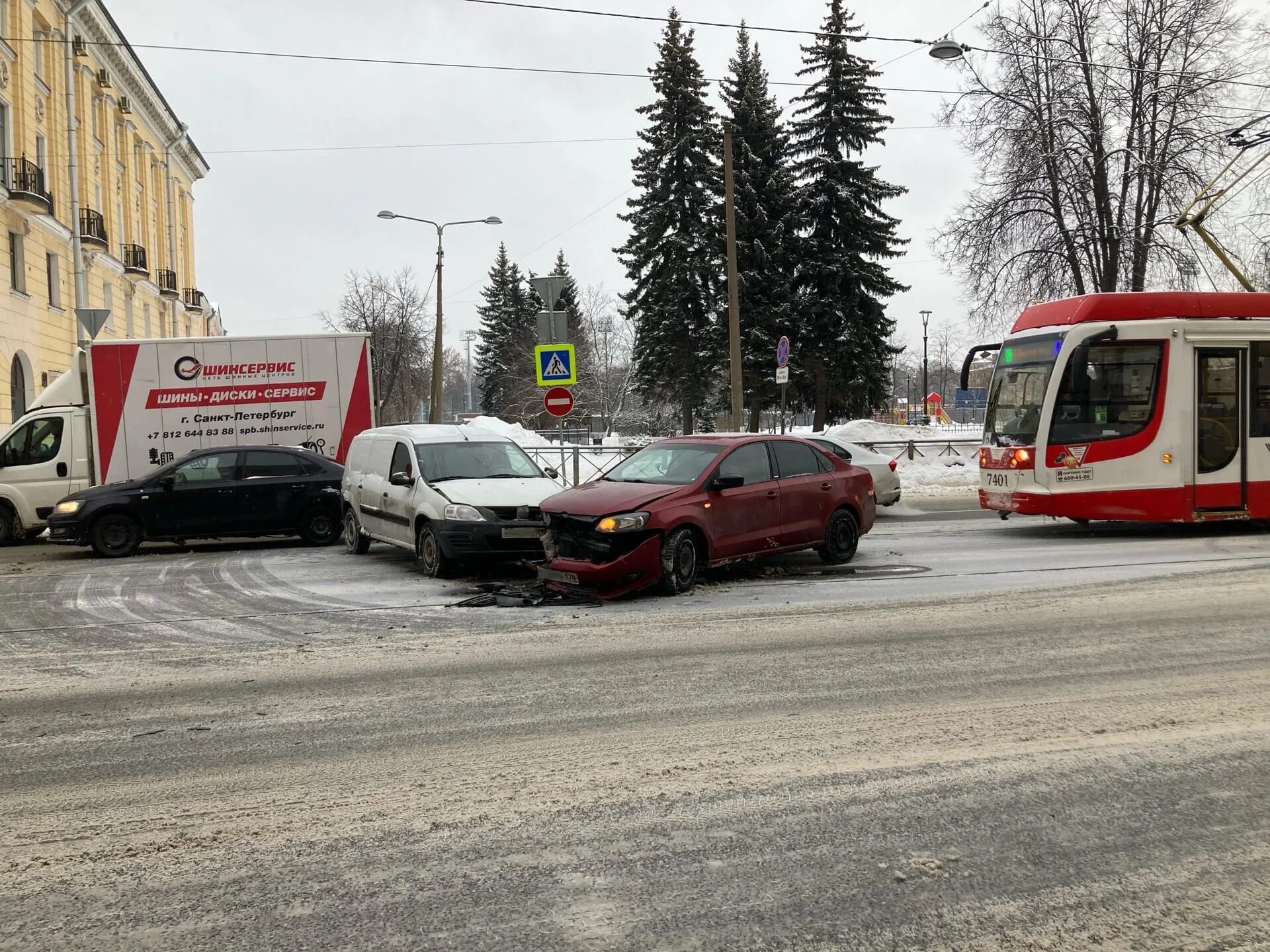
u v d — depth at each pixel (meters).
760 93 39.81
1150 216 27.56
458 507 10.87
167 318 48.91
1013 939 3.12
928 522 15.83
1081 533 14.00
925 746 4.92
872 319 38.09
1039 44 27.58
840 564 11.14
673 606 8.90
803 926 3.21
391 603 9.55
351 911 3.35
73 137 33.06
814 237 38.12
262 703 5.97
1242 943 3.09
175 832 4.03
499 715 5.60
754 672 6.47
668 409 52.19
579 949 3.09
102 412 16.78
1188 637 7.21
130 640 8.06
